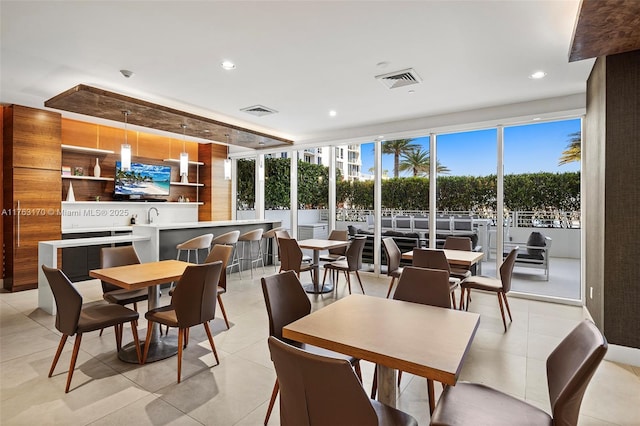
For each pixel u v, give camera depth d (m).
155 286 3.23
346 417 1.19
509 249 5.10
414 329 1.77
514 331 3.60
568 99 4.45
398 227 6.07
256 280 5.82
